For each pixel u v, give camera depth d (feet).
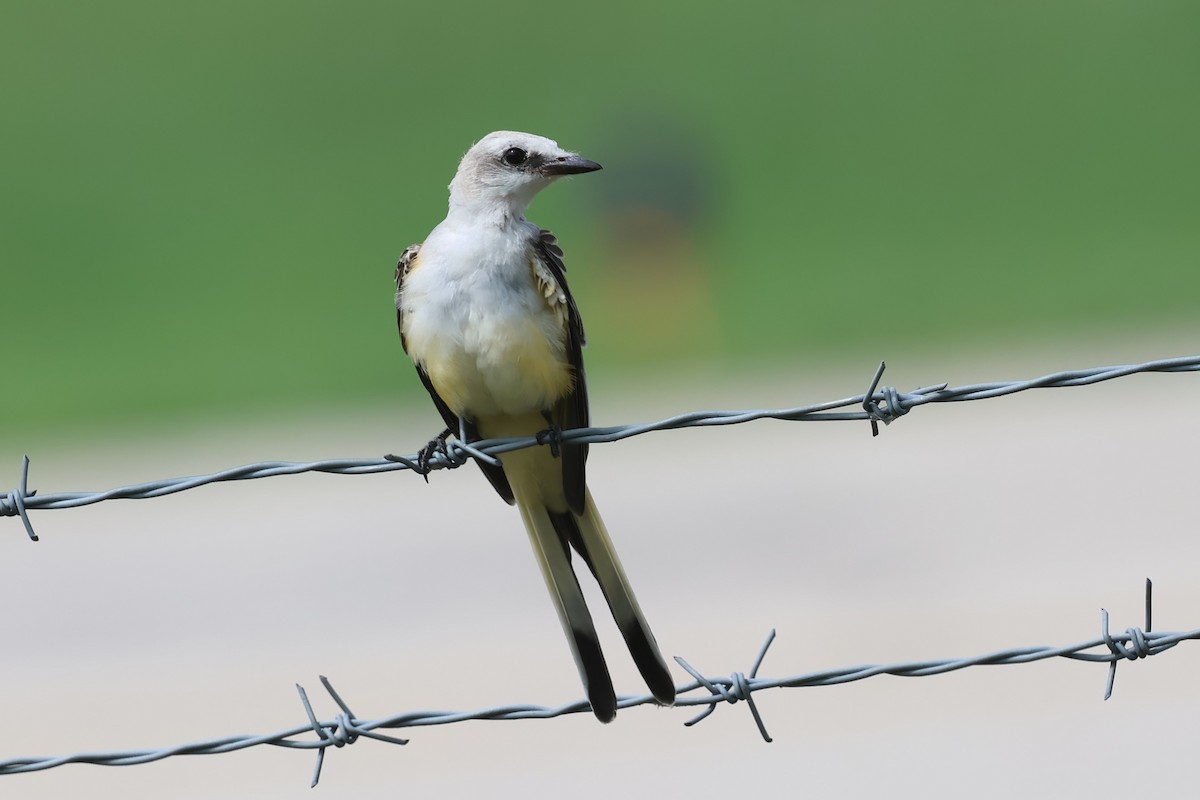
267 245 72.64
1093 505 36.32
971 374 50.62
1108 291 58.23
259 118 85.76
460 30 93.91
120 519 42.57
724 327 60.34
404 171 79.41
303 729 15.65
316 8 96.94
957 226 68.18
